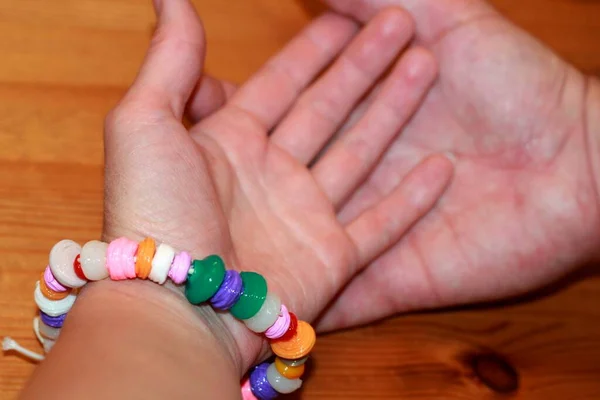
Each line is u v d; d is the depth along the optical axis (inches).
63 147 15.4
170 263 12.0
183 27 13.3
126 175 12.6
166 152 12.7
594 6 18.8
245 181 14.5
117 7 17.0
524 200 15.8
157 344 11.4
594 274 16.4
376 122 15.6
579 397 15.1
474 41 15.8
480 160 16.2
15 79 15.9
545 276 15.9
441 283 15.6
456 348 15.2
